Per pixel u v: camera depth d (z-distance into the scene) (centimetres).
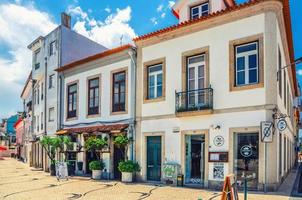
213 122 1318
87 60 1939
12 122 6550
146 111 1580
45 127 2445
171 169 1423
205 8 1548
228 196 720
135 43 1653
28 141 3416
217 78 1327
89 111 1941
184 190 1248
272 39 1197
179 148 1423
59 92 2217
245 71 1266
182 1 1603
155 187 1345
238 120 1249
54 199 1078
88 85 1962
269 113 1177
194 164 1387
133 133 1623
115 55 1767
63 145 2008
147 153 1571
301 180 1555
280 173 1325
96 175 1706
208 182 1302
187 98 1412
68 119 2117
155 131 1528
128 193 1187
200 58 1410
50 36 2555
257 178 1189
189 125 1398
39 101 2814
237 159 1252
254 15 1241
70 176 1866
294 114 2972
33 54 2947
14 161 4088
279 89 1299
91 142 1677
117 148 1734
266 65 1198
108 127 1722
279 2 1190
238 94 1260
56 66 2412
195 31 1416
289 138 2164
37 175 2027
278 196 1056
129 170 1530
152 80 1591
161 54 1541
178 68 1467
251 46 1258
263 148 1170
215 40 1347
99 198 1087
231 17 1300
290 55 1809
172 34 1497
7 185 1480
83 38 2586
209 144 1320
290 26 1433
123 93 1725
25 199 1082
